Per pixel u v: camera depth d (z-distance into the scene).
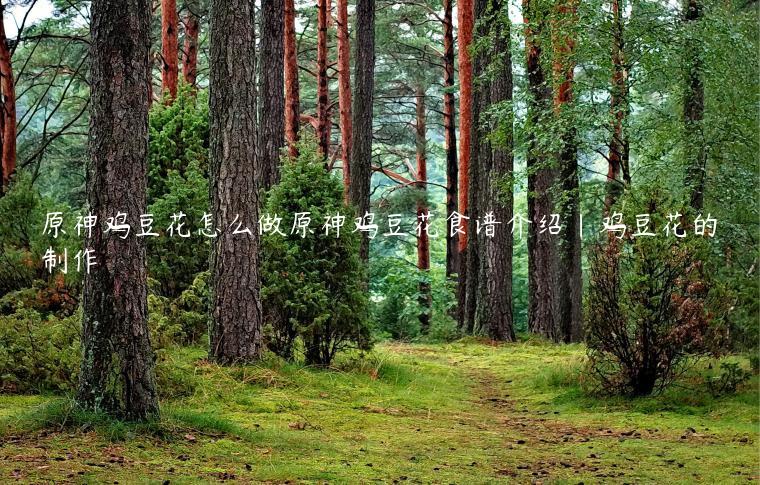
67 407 7.04
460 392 12.09
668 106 15.11
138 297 7.01
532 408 10.69
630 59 12.27
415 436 8.12
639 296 10.12
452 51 29.22
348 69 27.94
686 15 13.17
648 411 9.80
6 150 18.88
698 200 13.01
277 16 18.95
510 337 19.72
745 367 10.40
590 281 10.67
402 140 34.34
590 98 12.59
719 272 10.79
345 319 11.77
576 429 8.88
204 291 11.90
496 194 19.58
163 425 6.98
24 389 9.20
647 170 12.56
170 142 14.54
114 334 6.93
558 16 12.74
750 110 12.79
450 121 29.39
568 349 17.75
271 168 18.80
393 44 32.16
